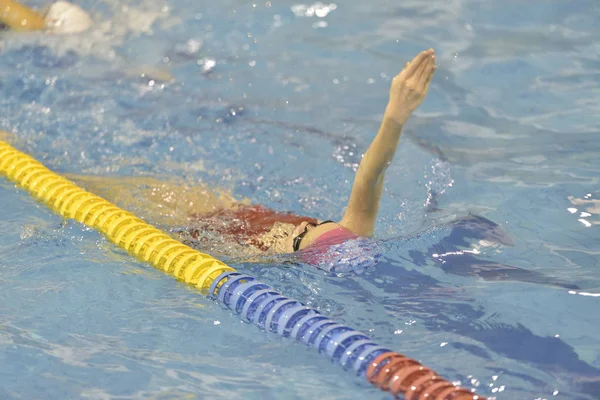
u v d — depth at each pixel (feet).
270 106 58.59
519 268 35.68
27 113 56.49
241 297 33.37
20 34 69.31
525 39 66.69
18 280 35.76
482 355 28.89
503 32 68.74
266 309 32.32
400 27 71.92
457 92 59.26
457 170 47.52
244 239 39.96
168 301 34.24
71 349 30.55
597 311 31.53
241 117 56.70
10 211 42.98
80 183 46.83
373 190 37.27
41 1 75.92
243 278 34.73
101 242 39.68
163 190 45.83
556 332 30.17
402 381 26.32
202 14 75.97
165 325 32.30
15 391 27.91
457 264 36.19
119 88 61.26
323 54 67.72
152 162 49.96
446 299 33.06
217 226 41.42
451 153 50.01
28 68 63.77
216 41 70.64
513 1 74.18
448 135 52.70
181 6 77.66
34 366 29.40
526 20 70.38
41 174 46.75
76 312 33.27
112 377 28.66
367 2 78.38
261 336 31.32
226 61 66.74
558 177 45.24
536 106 55.77
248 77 63.77
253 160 50.44
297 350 29.96
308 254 37.04
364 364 27.84
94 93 60.18
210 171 48.93
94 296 34.58
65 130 54.13
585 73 59.77
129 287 35.40
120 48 68.69
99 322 32.58
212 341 31.14
